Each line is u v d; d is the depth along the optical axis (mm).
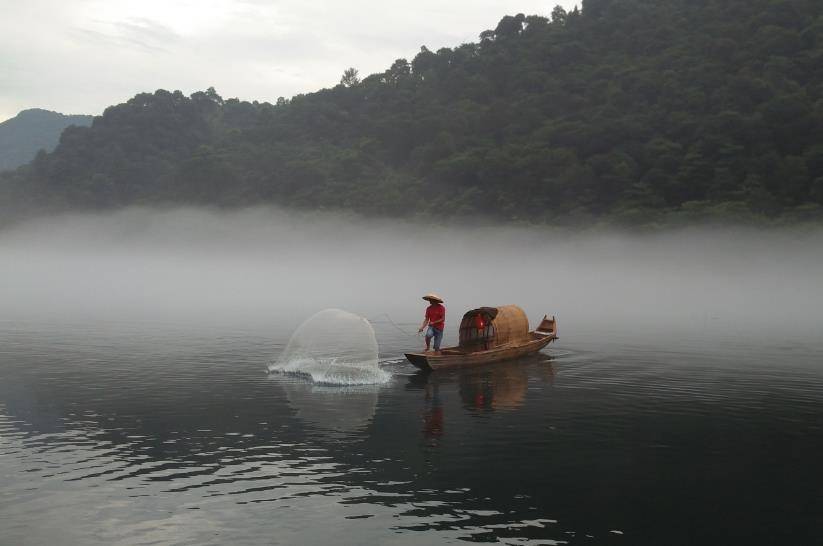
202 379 17797
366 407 14719
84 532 7926
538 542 7867
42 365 19812
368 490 9422
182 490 9320
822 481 10086
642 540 7980
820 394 16812
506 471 10352
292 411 14195
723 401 15852
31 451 11047
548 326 27734
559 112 151875
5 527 8039
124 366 19766
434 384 17734
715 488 9742
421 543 7773
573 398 16031
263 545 7648
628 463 10859
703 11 167875
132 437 11969
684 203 103875
